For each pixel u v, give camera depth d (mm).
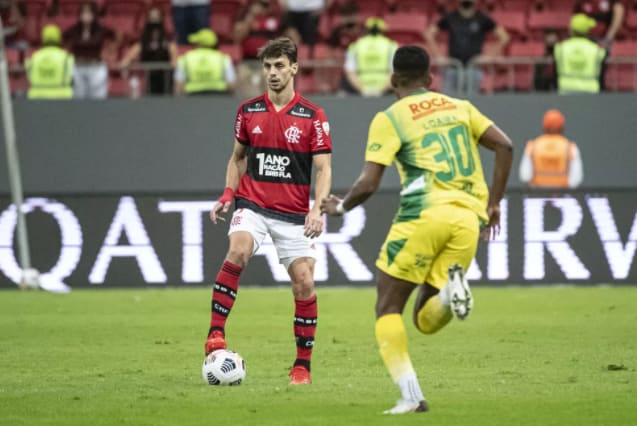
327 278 68250
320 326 51281
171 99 77875
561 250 68062
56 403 32219
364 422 28922
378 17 93562
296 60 36406
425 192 29375
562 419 29406
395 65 30422
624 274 68000
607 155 78062
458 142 29781
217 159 77688
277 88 36031
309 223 35375
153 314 56250
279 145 36031
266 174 36156
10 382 36281
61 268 68438
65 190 77625
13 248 68875
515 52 89250
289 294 65188
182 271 68250
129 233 68375
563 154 73750
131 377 37281
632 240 68062
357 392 33906
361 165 76812
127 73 83062
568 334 48000
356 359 41219
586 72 80688
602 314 55219
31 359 41562
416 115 29703
